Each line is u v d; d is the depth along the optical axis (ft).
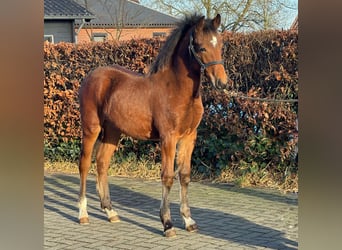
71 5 54.70
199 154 23.34
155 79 14.65
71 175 26.35
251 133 21.50
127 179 24.23
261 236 13.89
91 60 26.27
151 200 19.60
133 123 15.05
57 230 15.23
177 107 14.02
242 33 21.49
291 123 20.43
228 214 16.60
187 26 14.38
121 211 17.78
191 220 14.88
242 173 22.03
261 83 21.21
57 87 27.22
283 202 18.25
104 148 16.80
